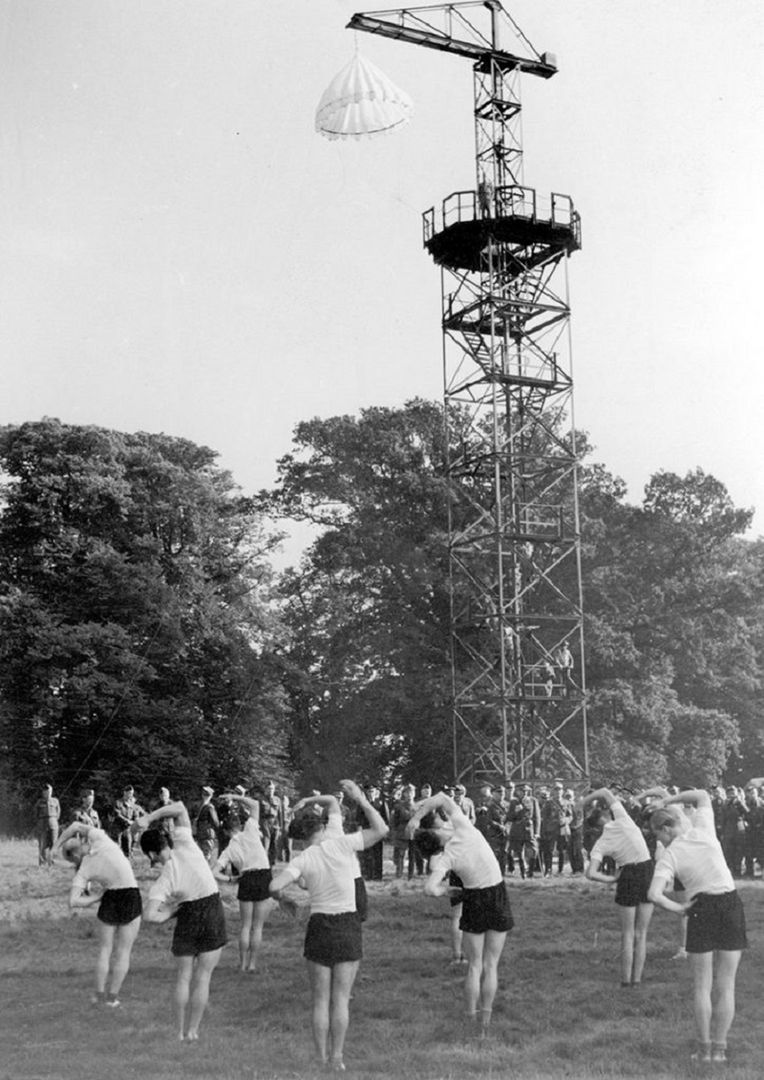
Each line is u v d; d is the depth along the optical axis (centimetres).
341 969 1029
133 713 5266
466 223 4334
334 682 6153
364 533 6072
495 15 4562
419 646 6000
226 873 1567
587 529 5872
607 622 5881
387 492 6303
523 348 4528
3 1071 1011
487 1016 1191
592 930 1900
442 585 5878
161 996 1377
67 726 5366
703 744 5778
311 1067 1015
